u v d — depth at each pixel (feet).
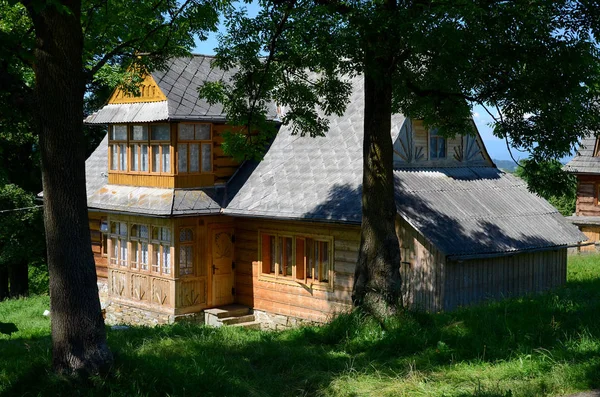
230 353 35.53
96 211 72.08
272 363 33.06
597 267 77.46
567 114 38.34
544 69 37.55
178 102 65.00
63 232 28.53
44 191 28.84
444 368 29.73
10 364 32.01
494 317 36.86
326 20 39.37
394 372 29.89
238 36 44.11
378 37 36.60
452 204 60.18
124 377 27.96
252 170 69.15
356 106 67.87
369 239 40.91
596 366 26.81
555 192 42.24
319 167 64.39
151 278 67.77
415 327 36.78
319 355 33.96
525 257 60.80
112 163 72.38
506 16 36.01
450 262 54.44
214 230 67.67
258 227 66.80
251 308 67.77
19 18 56.39
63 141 28.53
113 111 70.18
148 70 45.50
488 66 39.52
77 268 28.63
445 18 34.42
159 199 65.36
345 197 58.80
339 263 59.77
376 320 38.50
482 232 57.77
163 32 44.86
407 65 42.32
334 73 43.19
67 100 28.53
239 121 48.24
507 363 29.30
